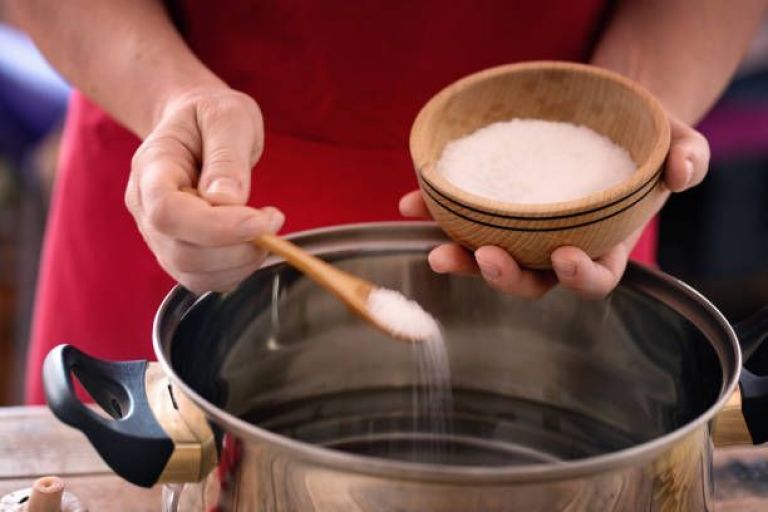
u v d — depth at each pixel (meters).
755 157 1.79
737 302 1.89
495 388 0.94
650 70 1.03
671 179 0.84
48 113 1.73
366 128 1.07
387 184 1.08
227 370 0.88
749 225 1.85
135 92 0.97
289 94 1.06
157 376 0.82
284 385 0.92
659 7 1.06
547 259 0.83
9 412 0.97
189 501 0.81
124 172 1.13
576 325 0.91
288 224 1.08
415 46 1.04
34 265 1.90
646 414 0.89
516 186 0.86
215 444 0.77
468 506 0.73
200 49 1.08
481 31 1.04
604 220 0.81
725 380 0.80
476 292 0.92
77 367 0.81
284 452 0.73
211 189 0.82
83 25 1.01
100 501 0.90
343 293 0.85
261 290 0.89
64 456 0.93
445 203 0.83
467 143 0.89
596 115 0.90
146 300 1.16
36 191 1.89
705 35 1.05
